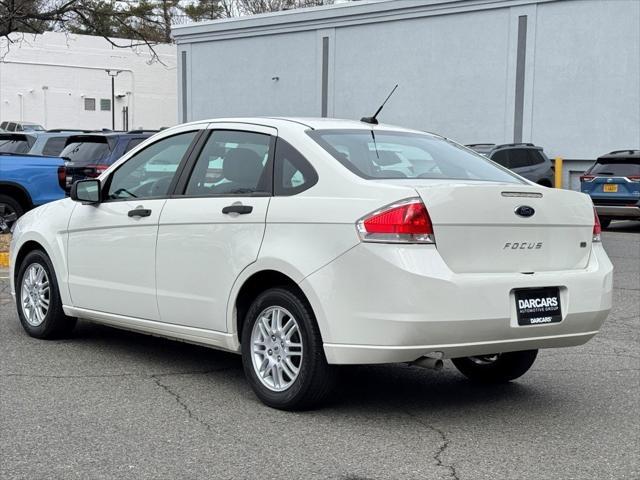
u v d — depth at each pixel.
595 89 23.53
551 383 6.03
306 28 29.89
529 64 24.61
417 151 5.56
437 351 4.62
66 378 5.82
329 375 4.89
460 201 4.67
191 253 5.55
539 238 4.98
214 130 5.83
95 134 13.98
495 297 4.68
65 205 6.86
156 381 5.78
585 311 5.06
